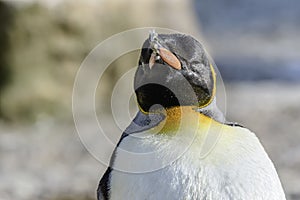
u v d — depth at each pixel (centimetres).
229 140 566
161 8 1798
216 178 543
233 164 552
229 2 3697
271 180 560
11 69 1673
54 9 1683
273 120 1606
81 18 1702
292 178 1225
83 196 1190
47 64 1692
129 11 1744
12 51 1670
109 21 1725
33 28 1673
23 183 1245
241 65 2430
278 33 3064
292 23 3269
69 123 1675
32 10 1669
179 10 1830
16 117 1670
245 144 570
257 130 1541
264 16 3453
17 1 1652
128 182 548
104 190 572
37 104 1678
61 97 1695
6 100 1669
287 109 1689
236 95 1877
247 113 1672
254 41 2939
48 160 1392
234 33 3169
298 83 2078
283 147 1421
